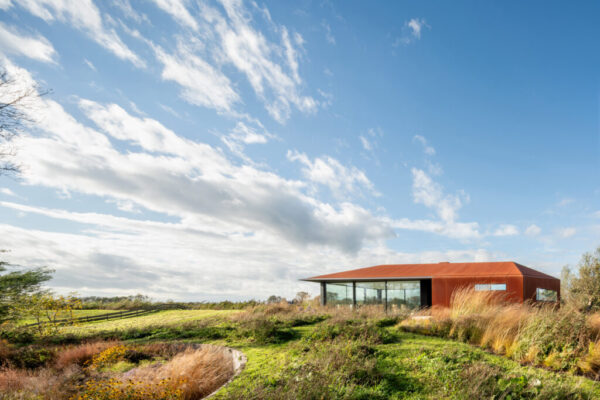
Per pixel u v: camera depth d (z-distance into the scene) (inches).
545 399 184.1
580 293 829.2
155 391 258.8
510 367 238.4
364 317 540.4
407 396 200.5
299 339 394.6
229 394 218.8
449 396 194.5
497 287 729.0
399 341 322.0
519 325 304.7
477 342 317.7
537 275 807.7
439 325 358.6
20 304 683.4
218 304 1387.8
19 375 371.9
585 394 192.4
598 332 272.4
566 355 242.5
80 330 771.4
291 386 211.9
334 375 226.2
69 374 348.8
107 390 259.9
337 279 940.6
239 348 390.9
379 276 890.1
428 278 833.5
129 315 1196.5
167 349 463.8
